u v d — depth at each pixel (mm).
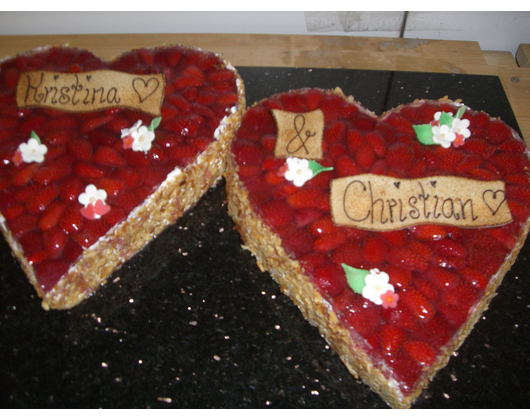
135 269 561
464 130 565
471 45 738
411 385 476
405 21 730
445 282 499
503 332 534
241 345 522
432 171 543
